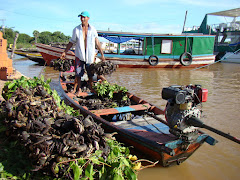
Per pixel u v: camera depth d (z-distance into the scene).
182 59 20.75
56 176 3.04
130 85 12.03
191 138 3.96
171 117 4.00
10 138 4.04
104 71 6.20
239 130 6.07
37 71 17.27
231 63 29.56
